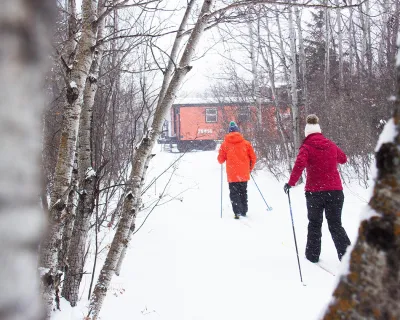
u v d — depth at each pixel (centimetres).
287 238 580
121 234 285
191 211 775
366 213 69
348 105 982
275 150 1300
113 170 518
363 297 67
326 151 457
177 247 531
